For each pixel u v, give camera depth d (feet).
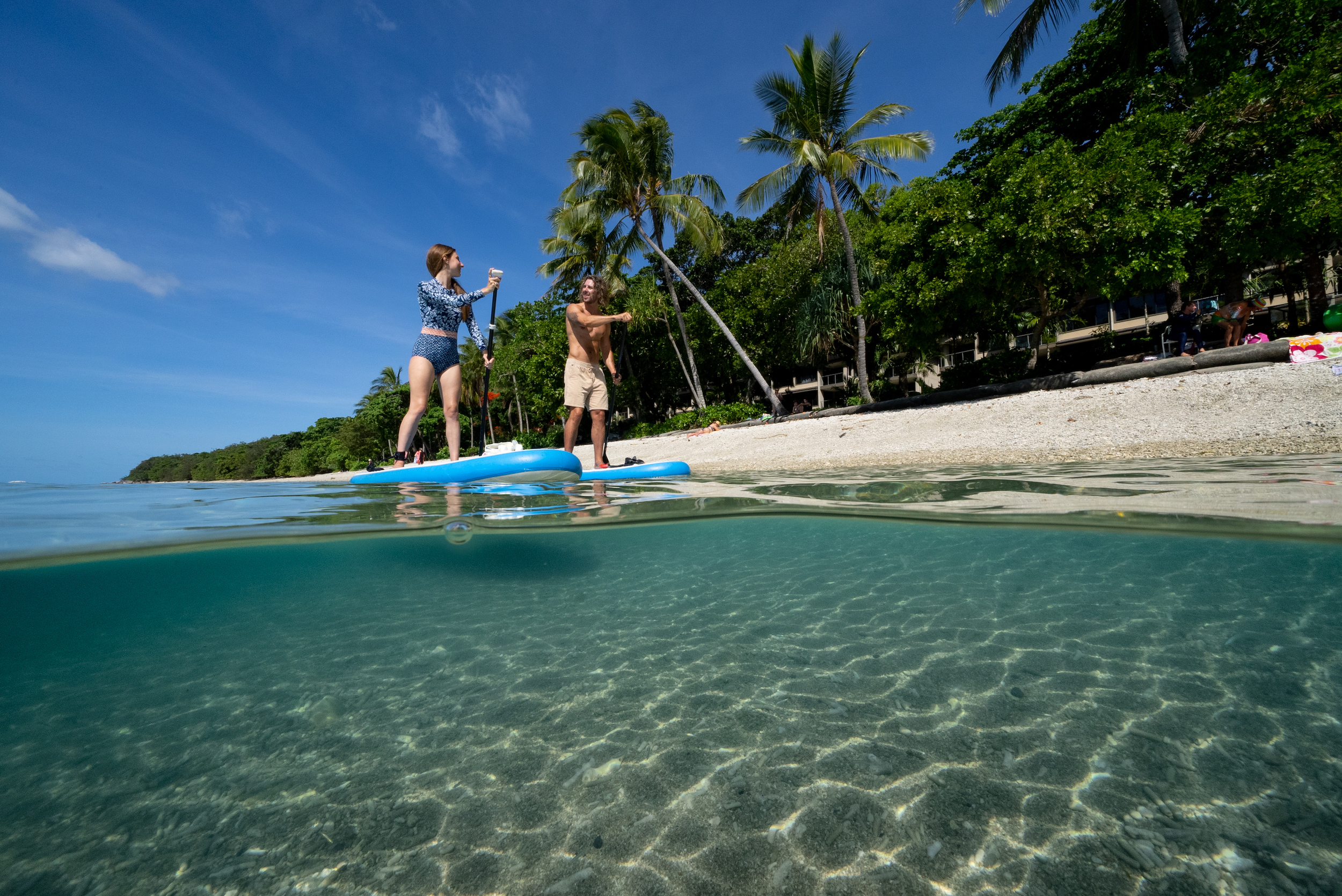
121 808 3.34
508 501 12.10
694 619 6.35
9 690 4.85
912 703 4.38
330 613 6.58
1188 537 7.45
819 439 36.32
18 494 14.92
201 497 13.09
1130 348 50.60
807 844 3.02
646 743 4.00
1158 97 42.50
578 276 78.54
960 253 40.22
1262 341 33.73
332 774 3.71
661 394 98.94
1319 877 2.61
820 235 57.11
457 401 16.94
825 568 8.02
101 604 6.57
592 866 2.91
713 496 12.84
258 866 2.91
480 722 4.32
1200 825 2.99
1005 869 2.79
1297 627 5.13
